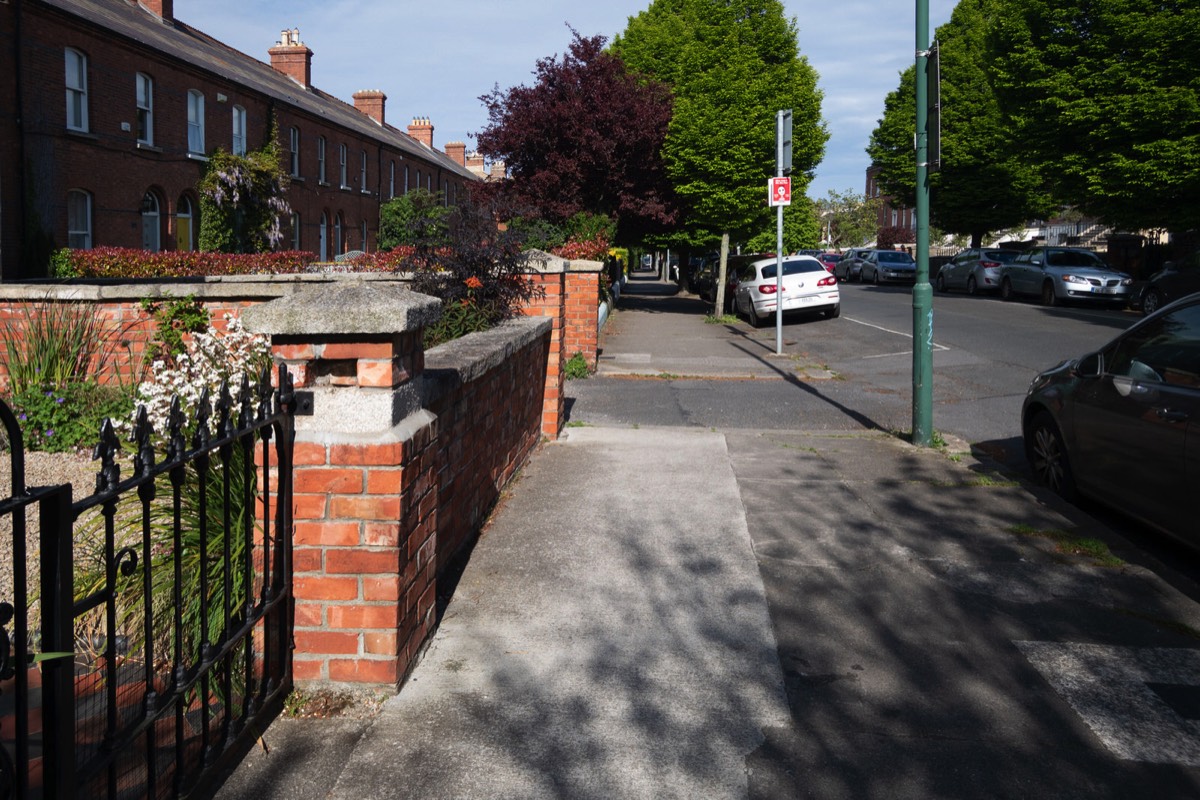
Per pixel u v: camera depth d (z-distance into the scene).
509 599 4.59
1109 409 5.83
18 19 19.91
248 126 29.45
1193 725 3.51
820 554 5.37
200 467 2.90
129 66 23.59
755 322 21.55
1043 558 5.35
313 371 3.62
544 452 7.91
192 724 3.40
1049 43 25.09
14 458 2.02
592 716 3.50
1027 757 3.28
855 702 3.65
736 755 3.26
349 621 3.59
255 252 28.67
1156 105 22.36
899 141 43.00
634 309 27.62
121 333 9.77
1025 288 25.81
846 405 10.95
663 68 30.69
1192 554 5.55
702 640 4.18
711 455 7.90
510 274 8.73
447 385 4.47
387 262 14.22
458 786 3.04
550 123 24.50
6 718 3.21
